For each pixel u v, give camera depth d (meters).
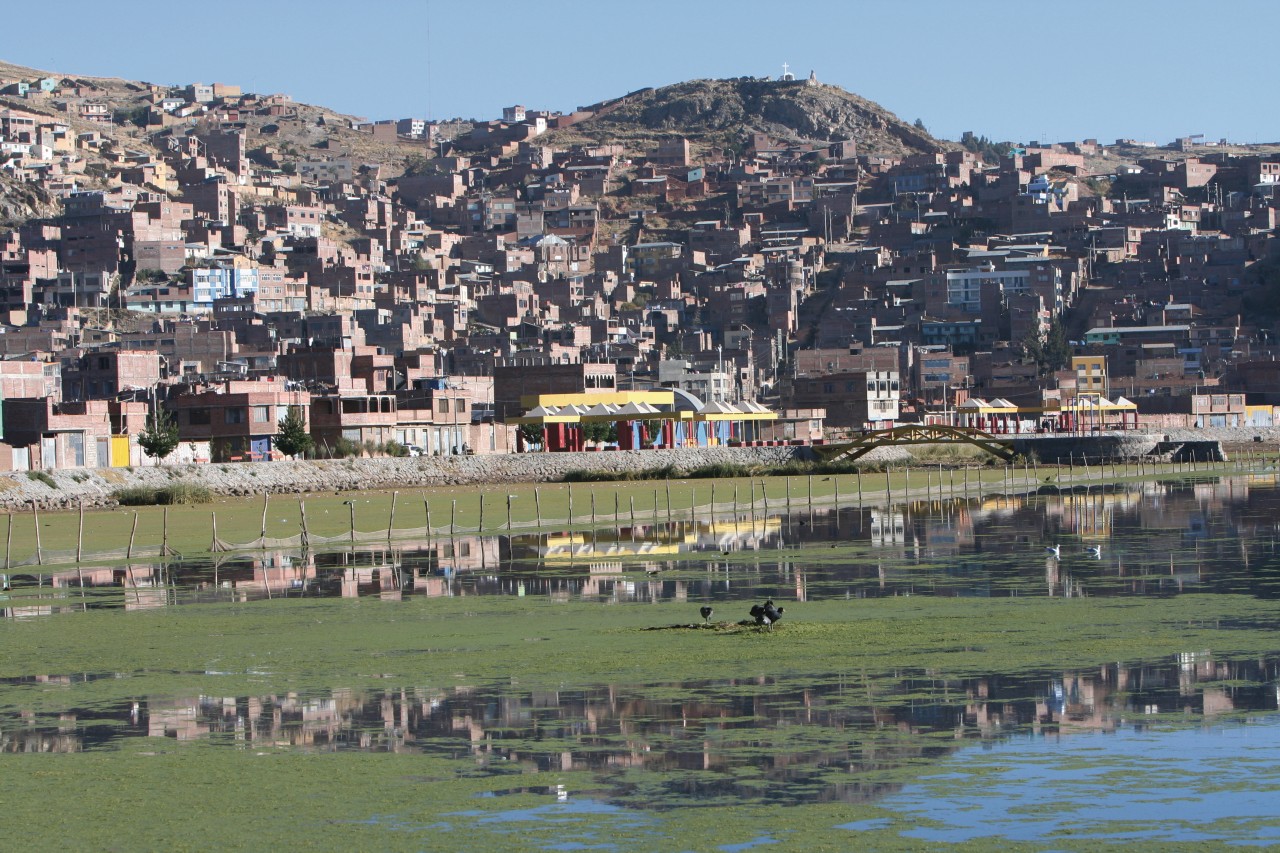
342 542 148.25
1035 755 55.88
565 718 63.34
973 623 86.44
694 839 47.25
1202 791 50.94
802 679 69.88
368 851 46.72
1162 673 69.81
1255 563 116.75
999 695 65.69
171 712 66.56
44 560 133.50
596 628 87.88
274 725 63.53
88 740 61.53
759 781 53.41
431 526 164.50
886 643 79.25
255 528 164.12
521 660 76.81
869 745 57.78
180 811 51.09
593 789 52.91
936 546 137.25
